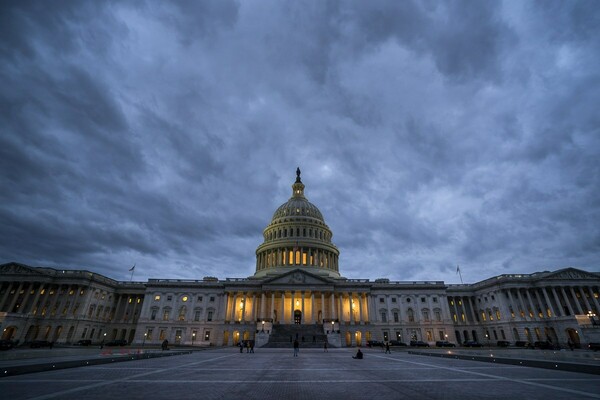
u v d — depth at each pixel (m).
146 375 21.23
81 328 88.12
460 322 99.31
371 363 31.66
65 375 20.84
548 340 77.62
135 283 103.94
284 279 93.62
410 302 95.75
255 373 22.91
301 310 96.69
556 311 87.19
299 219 119.06
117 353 42.66
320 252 112.81
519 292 89.38
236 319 93.12
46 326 85.94
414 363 31.62
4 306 86.44
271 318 90.12
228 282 95.88
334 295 94.44
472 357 35.94
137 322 98.62
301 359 37.00
